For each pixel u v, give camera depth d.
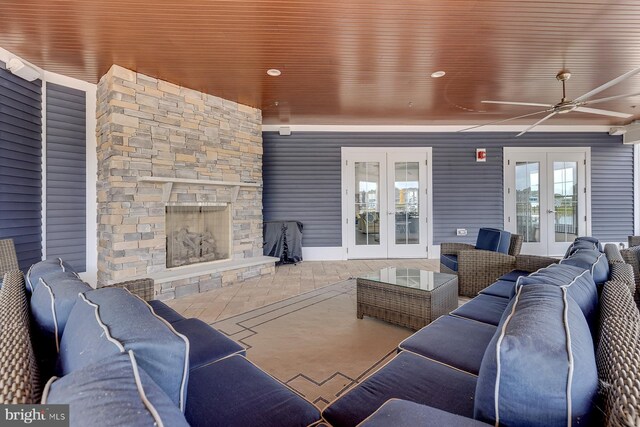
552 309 1.00
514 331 0.85
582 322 1.01
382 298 2.74
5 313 1.14
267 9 2.47
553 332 0.85
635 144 6.20
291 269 5.27
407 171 6.23
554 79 3.89
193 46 3.02
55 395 0.60
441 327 1.77
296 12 2.52
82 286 1.36
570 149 6.24
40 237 3.55
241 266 4.24
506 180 6.25
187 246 4.12
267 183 6.13
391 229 6.25
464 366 1.37
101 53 3.13
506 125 6.18
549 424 0.74
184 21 2.62
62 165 3.70
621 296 1.37
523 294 1.20
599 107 5.00
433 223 6.25
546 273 1.55
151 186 3.61
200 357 1.44
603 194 6.27
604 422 0.70
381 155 6.20
